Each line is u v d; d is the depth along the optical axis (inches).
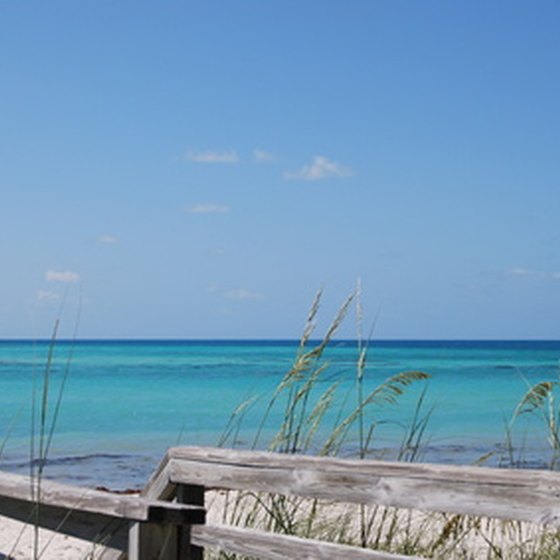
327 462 174.2
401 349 4977.9
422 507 159.5
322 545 171.0
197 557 190.7
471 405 1485.0
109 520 184.7
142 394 1871.3
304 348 238.1
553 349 5034.5
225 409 1520.7
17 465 745.0
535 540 232.7
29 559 298.7
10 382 2193.7
